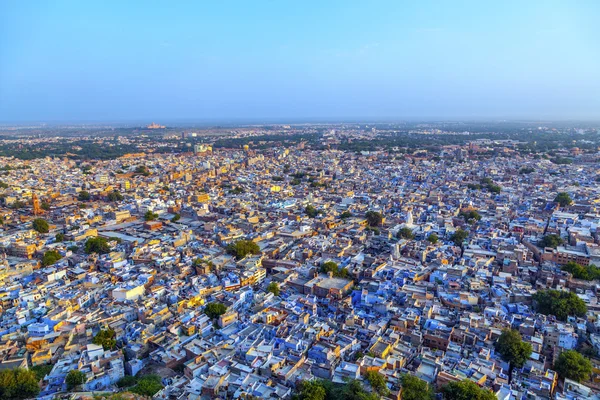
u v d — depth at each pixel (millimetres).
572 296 176250
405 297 190625
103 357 149500
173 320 174625
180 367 150000
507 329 151625
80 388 134375
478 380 127688
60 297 192625
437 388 129000
